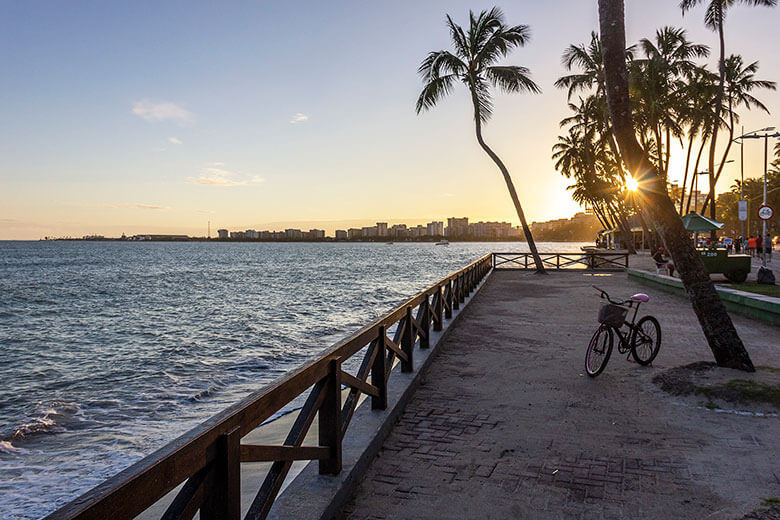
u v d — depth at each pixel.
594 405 5.79
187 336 16.20
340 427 3.83
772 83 40.59
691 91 39.62
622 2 6.84
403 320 6.55
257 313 21.75
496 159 27.53
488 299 16.05
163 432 7.34
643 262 36.03
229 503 2.28
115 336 16.67
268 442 5.89
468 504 3.64
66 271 60.72
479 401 6.00
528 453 4.51
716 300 6.50
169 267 70.06
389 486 3.92
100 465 6.10
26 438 7.11
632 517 3.45
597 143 49.94
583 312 13.15
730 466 4.19
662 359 7.85
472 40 25.69
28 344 15.43
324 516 3.25
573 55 40.56
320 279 44.66
